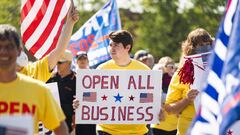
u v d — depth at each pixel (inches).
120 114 357.7
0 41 241.4
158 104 357.7
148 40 1743.4
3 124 226.8
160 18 1756.9
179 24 1727.4
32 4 385.4
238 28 217.0
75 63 557.3
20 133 227.5
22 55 316.8
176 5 1753.2
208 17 1670.8
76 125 463.8
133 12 1835.6
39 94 249.1
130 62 367.9
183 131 345.7
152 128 480.1
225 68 217.3
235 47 215.9
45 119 252.4
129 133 361.4
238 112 208.4
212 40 347.6
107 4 561.6
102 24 561.0
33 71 319.0
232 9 232.2
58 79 463.8
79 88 354.9
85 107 355.6
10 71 244.8
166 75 553.3
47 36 386.3
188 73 343.3
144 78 356.8
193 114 343.9
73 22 328.8
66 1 384.2
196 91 338.3
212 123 220.5
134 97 357.1
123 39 362.3
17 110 245.0
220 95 220.2
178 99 350.0
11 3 1419.8
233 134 336.5
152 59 573.9
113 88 356.2
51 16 384.8
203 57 343.9
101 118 356.8
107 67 367.9
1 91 245.1
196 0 1686.8
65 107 462.0
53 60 321.4
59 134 255.8
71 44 561.9
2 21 1411.2
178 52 1727.4
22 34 388.2
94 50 561.3
